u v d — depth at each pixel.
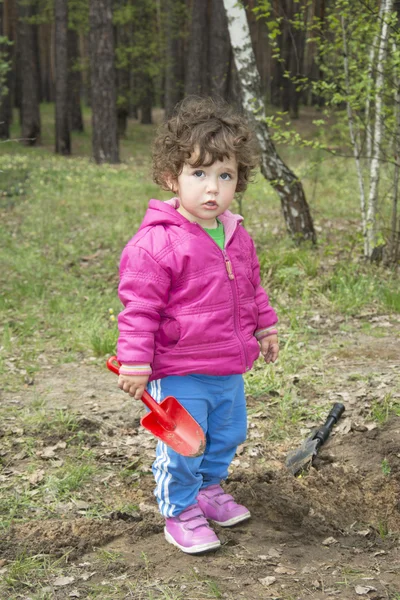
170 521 2.90
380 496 3.44
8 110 29.08
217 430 2.92
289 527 3.12
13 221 12.81
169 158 2.66
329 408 4.42
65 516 3.21
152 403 2.64
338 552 2.90
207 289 2.69
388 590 2.54
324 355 5.55
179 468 2.75
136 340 2.62
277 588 2.56
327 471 3.64
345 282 7.47
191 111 2.67
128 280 2.65
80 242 10.94
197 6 24.30
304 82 8.50
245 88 8.95
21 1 26.17
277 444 4.03
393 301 6.82
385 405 4.30
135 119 38.91
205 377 2.76
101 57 21.78
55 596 2.54
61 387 5.19
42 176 18.12
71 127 32.03
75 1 25.12
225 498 3.09
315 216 11.71
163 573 2.68
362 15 7.56
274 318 3.03
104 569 2.71
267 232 10.23
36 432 4.24
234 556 2.81
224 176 2.67
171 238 2.68
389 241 8.38
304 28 8.31
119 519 3.17
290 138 8.31
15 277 9.09
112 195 15.50
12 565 2.76
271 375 4.94
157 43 27.89
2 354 6.00
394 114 8.05
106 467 3.76
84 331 6.61
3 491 3.46
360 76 7.84
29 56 27.17
